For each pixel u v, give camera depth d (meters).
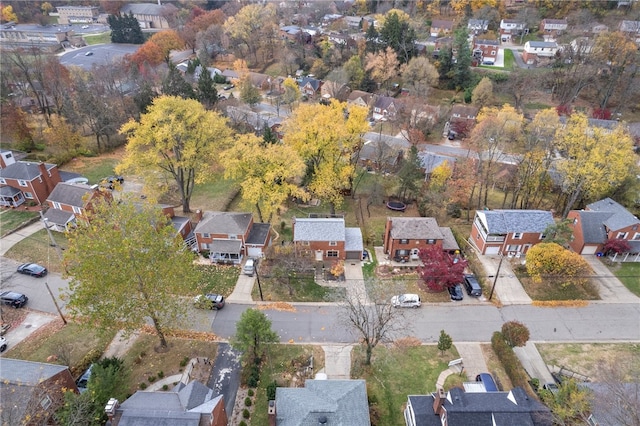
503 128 65.75
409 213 68.31
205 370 39.91
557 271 48.94
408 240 54.44
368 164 81.81
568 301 48.75
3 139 84.69
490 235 54.69
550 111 63.25
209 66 138.00
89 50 148.12
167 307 43.19
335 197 62.34
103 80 99.75
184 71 127.25
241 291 50.19
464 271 53.19
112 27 155.62
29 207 63.81
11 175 63.12
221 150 66.75
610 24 119.44
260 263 54.34
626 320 46.31
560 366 40.56
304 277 52.66
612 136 56.91
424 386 38.41
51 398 31.89
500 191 74.88
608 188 60.38
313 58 134.12
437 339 43.88
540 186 67.19
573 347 42.88
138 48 141.12
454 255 54.66
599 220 55.25
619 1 126.75
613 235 53.75
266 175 54.91
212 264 54.28
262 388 38.06
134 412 29.69
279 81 123.06
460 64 111.94
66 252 36.62
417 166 69.06
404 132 95.81
